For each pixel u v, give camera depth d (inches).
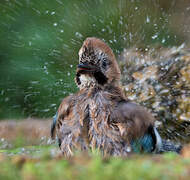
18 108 690.2
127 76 514.0
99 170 226.1
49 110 644.1
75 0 781.9
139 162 253.1
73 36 737.6
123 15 729.0
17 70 730.2
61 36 743.1
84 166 238.7
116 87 340.8
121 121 312.0
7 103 703.7
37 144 503.2
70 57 703.7
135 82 502.9
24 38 770.2
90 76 330.6
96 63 336.5
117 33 642.8
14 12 802.2
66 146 322.7
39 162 270.7
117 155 310.3
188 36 728.3
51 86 665.6
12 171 232.2
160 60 528.4
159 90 485.1
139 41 617.9
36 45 743.7
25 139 520.7
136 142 315.6
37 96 680.4
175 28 756.6
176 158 265.3
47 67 693.9
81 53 342.6
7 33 782.5
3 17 797.9
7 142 509.7
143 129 315.6
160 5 847.7
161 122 463.8
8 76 735.1
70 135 321.1
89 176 220.4
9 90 714.2
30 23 787.4
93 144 314.7
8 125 574.9
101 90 331.3
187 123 462.0
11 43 767.7
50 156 305.1
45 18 783.1
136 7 712.4
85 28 740.7
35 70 711.1
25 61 738.8
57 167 229.5
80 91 334.3
